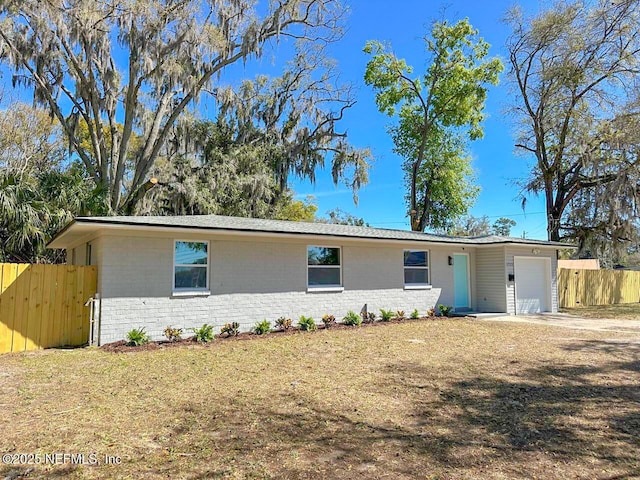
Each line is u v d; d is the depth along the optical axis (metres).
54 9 15.58
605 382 6.01
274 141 25.25
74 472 3.24
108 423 4.32
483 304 16.00
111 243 9.23
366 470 3.31
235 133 24.75
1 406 4.86
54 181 14.96
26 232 12.65
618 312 16.72
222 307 10.59
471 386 5.79
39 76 17.33
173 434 4.03
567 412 4.73
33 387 5.67
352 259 13.18
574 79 21.11
